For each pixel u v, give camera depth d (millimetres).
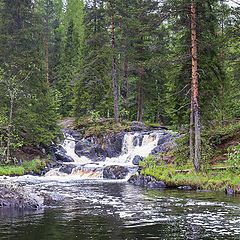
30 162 33312
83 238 10508
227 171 23188
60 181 27328
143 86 46125
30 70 35281
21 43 35875
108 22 43188
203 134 27281
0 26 36312
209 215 13711
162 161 28750
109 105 48000
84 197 18531
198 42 24078
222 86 26031
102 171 31219
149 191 21203
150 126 44781
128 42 42031
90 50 46531
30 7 37469
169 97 27641
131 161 38281
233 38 23672
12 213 14141
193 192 20625
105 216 13539
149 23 24062
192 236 10703
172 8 23406
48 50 64062
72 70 61156
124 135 41500
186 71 25500
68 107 58938
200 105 25250
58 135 40031
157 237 10594
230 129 29234
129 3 42188
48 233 11086
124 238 10508
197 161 24047
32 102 35375
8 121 33469
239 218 13180
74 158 40875
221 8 23625
